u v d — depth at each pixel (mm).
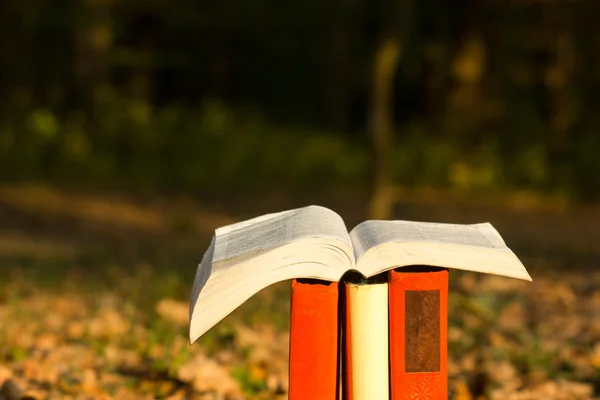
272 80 39094
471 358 6973
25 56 32844
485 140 28984
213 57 38094
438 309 3367
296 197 24188
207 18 35406
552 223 21031
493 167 26469
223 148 26672
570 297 9641
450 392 6043
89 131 27062
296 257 3238
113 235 17641
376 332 3359
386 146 15141
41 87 33000
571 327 8133
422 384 3363
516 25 31734
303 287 3318
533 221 21234
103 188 23578
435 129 30125
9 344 7113
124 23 34750
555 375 6648
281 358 7109
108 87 29828
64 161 24984
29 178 23938
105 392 5762
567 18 31469
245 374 6328
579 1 31266
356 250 3406
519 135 29484
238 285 3217
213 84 38438
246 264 3217
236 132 27828
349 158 27156
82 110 28172
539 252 15352
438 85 31906
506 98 31297
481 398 6051
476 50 30812
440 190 25578
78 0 28500
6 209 19516
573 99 31266
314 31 36844
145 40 36656
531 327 8305
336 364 3346
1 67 32688
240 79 39031
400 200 23453
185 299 9742
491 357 6988
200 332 3209
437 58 31672
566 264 13398
